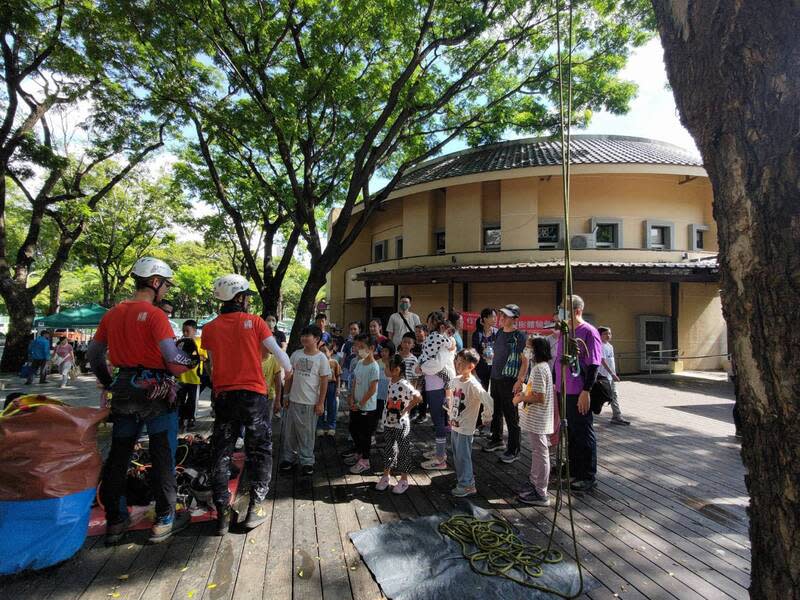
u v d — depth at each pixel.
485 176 13.59
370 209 8.80
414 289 15.37
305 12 7.89
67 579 2.60
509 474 4.51
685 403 8.58
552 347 4.76
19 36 11.32
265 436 3.44
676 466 4.78
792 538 1.14
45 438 2.65
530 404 3.84
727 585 2.61
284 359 3.49
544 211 13.86
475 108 10.07
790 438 1.14
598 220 13.53
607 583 2.62
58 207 16.98
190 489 3.50
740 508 3.69
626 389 10.32
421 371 5.14
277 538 3.14
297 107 7.84
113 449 2.98
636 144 15.46
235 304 3.56
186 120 9.22
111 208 22.20
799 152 1.11
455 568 2.74
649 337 13.25
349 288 19.14
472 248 14.39
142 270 3.23
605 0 7.60
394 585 2.56
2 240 13.98
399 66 9.15
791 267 1.12
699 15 1.29
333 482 4.25
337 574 2.70
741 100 1.20
